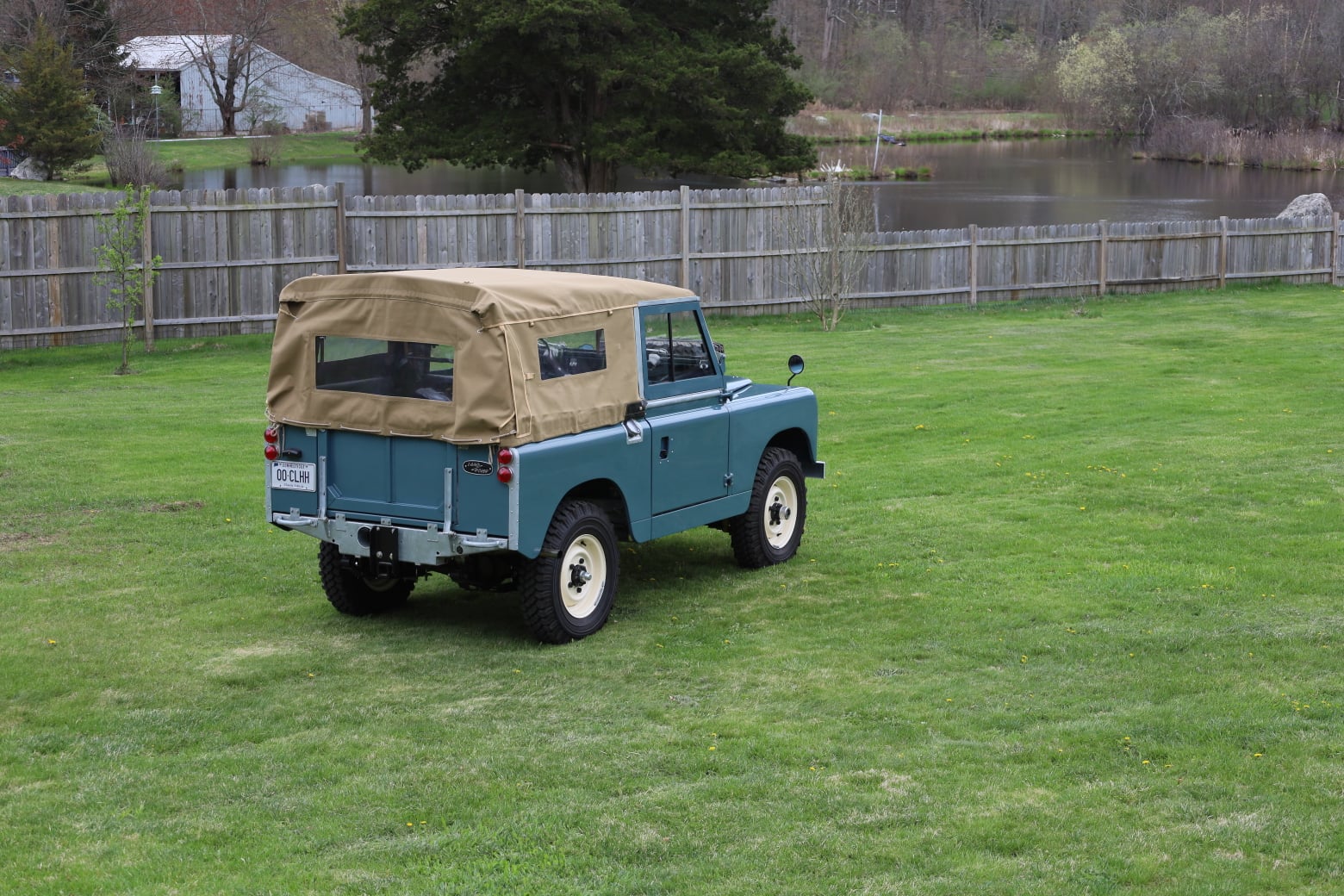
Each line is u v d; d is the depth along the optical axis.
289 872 5.11
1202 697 6.87
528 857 5.22
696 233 25.34
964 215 48.66
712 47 38.50
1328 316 24.39
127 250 19.86
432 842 5.35
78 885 5.01
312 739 6.50
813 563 9.82
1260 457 12.84
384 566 8.20
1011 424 14.87
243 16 76.88
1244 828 5.41
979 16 123.50
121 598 8.95
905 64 107.75
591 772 6.04
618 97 39.00
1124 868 5.09
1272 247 29.86
